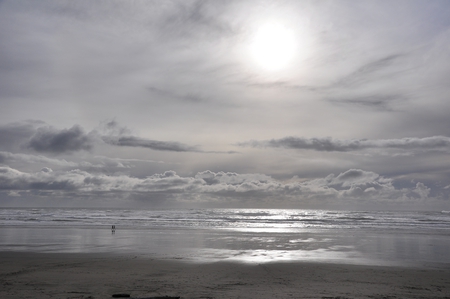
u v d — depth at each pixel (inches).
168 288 427.5
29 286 432.1
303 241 1063.0
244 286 449.4
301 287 449.1
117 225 1785.2
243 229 1556.3
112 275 514.6
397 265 655.8
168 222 2143.2
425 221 2623.0
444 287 468.4
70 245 920.9
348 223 2265.0
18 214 3489.2
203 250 836.6
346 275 545.0
